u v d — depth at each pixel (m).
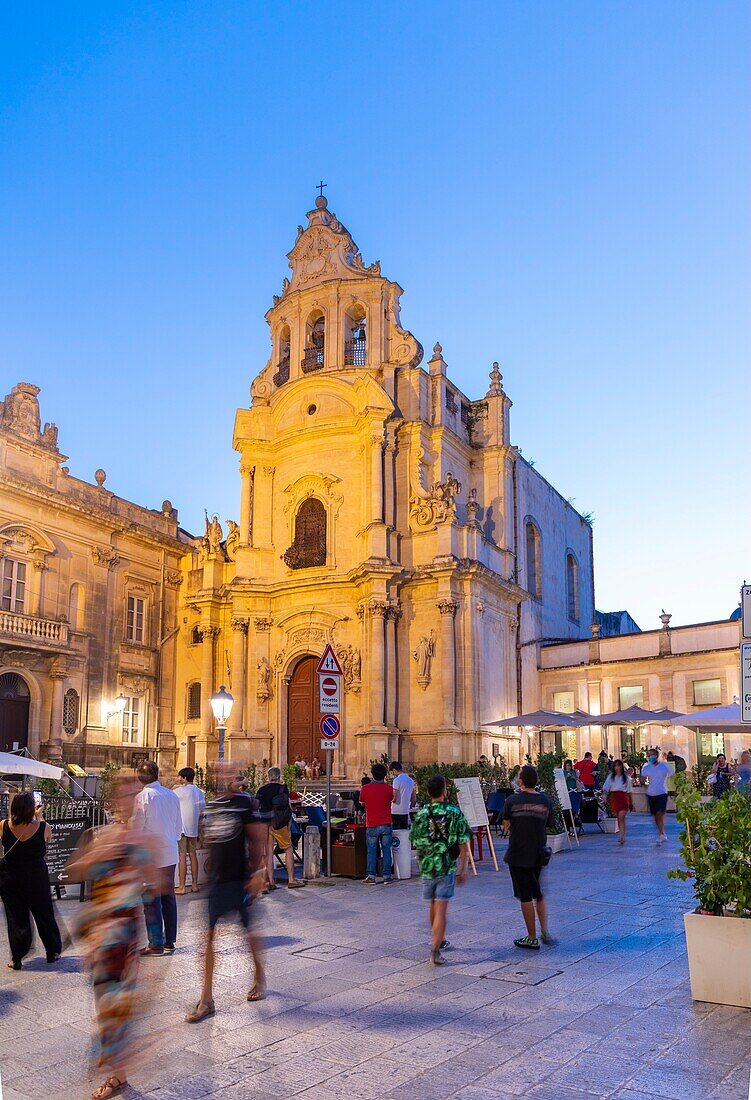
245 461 43.09
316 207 45.41
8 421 37.31
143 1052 7.65
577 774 31.56
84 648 39.19
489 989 9.73
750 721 8.44
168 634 44.69
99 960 7.10
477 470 46.09
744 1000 8.90
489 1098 6.89
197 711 43.78
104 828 7.62
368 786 18.17
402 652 38.69
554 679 46.53
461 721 37.88
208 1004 8.95
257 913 9.52
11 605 36.44
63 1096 7.16
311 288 43.41
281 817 17.27
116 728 40.78
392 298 43.09
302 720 39.91
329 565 40.09
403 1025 8.60
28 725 36.34
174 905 11.99
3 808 25.47
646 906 14.32
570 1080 7.19
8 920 11.20
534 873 11.68
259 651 40.88
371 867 17.81
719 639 41.66
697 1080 7.13
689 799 9.68
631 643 44.31
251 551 41.97
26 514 37.38
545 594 50.25
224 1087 7.19
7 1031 8.75
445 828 11.09
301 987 9.96
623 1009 8.95
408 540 39.88
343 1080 7.29
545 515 51.84
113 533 41.81
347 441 41.03
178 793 16.95
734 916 9.19
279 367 44.50
